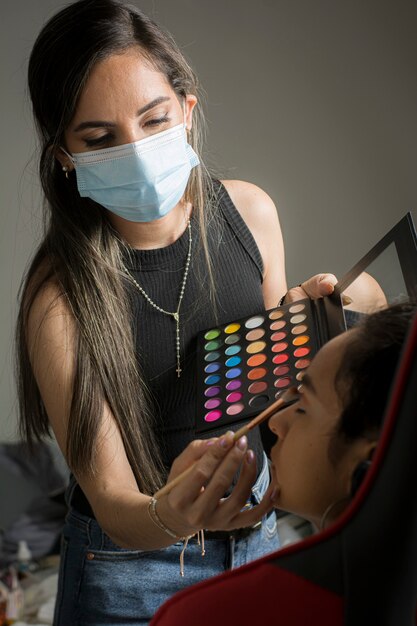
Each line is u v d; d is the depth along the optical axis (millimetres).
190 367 1304
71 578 1372
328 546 600
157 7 2615
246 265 1364
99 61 1126
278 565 629
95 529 1337
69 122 1169
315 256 2812
